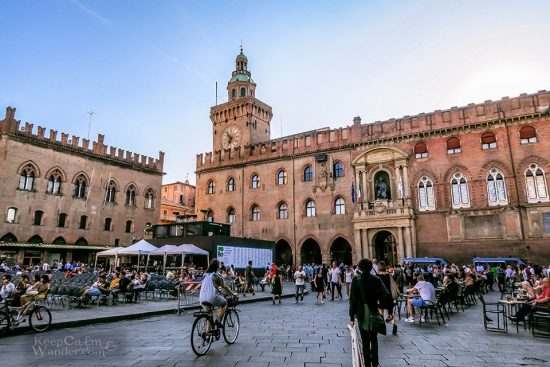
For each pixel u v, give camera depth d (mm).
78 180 51344
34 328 13047
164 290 24391
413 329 13633
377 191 45375
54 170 48500
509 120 39250
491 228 38188
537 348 10562
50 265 45875
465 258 38719
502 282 29141
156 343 11188
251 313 18094
